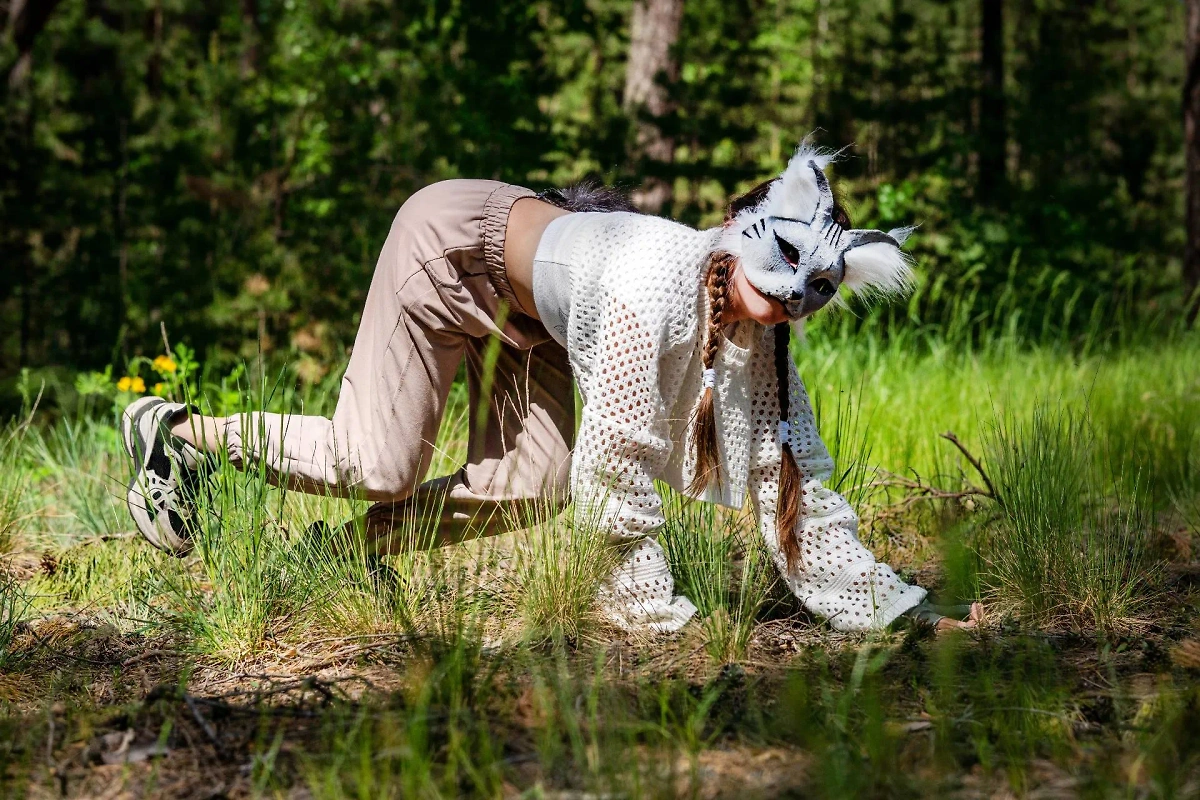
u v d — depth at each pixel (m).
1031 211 14.87
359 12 13.30
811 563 3.93
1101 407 7.09
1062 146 16.81
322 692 3.32
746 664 3.64
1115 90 21.25
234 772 2.91
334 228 10.60
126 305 10.16
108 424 8.15
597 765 2.80
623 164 11.91
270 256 10.20
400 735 2.93
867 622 3.89
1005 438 4.79
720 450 3.87
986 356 9.26
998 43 16.92
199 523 4.13
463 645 3.41
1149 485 5.31
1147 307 12.93
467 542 4.91
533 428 4.07
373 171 10.90
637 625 3.83
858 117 14.61
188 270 10.14
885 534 5.30
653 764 2.75
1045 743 2.95
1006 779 2.78
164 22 16.34
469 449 4.12
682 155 14.84
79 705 3.39
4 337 10.47
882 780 2.72
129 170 10.98
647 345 3.59
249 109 11.66
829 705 3.13
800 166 3.61
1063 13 23.83
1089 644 3.89
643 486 3.75
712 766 2.89
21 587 4.70
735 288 3.63
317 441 4.02
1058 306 13.21
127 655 3.93
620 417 3.64
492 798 2.71
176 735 3.11
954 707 3.19
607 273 3.63
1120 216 15.98
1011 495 4.53
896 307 11.23
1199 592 4.41
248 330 9.89
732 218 3.71
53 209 10.69
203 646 3.88
